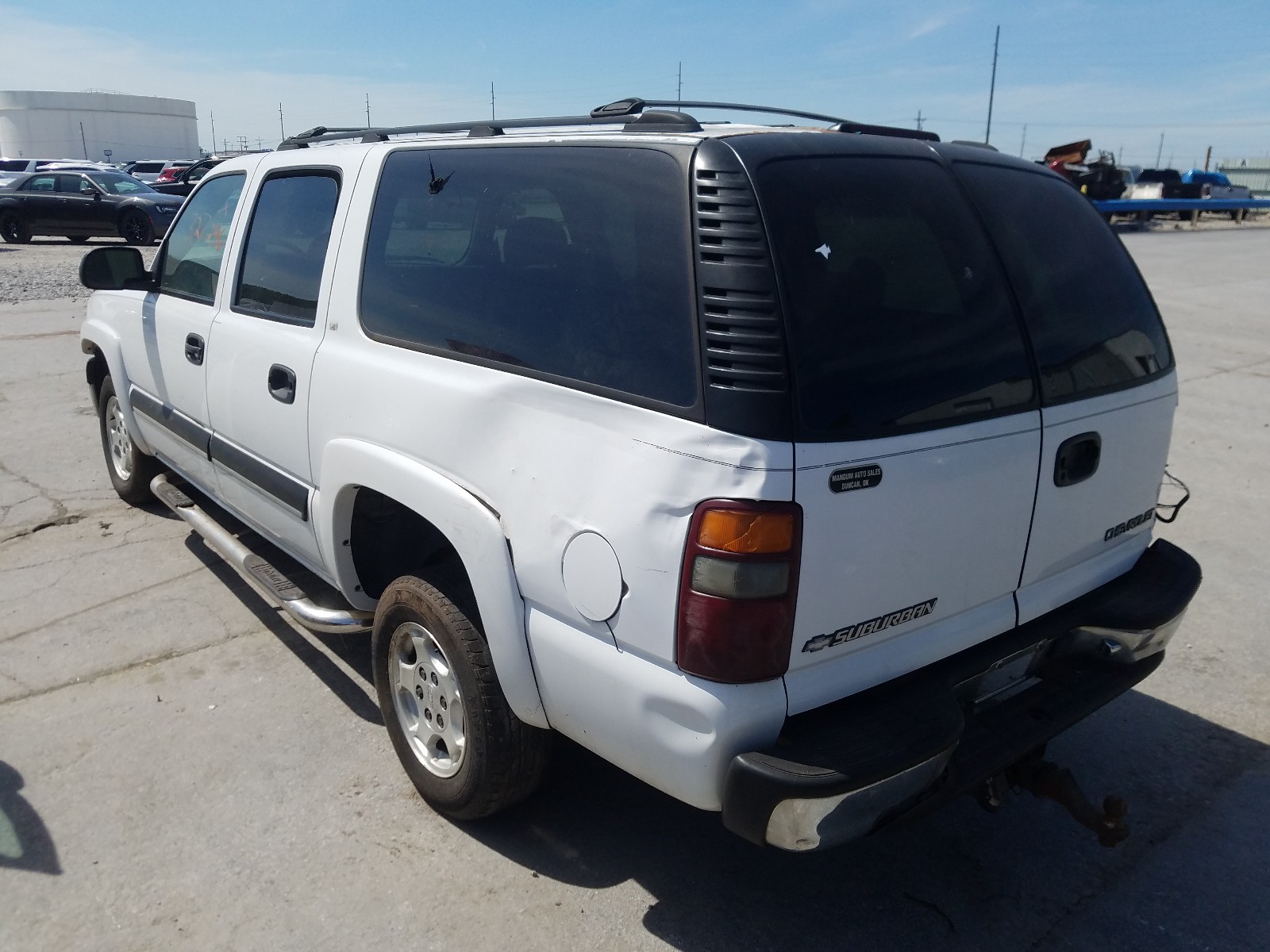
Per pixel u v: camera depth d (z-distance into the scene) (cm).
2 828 300
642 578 216
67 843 294
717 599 204
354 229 322
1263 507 597
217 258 407
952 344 235
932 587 234
